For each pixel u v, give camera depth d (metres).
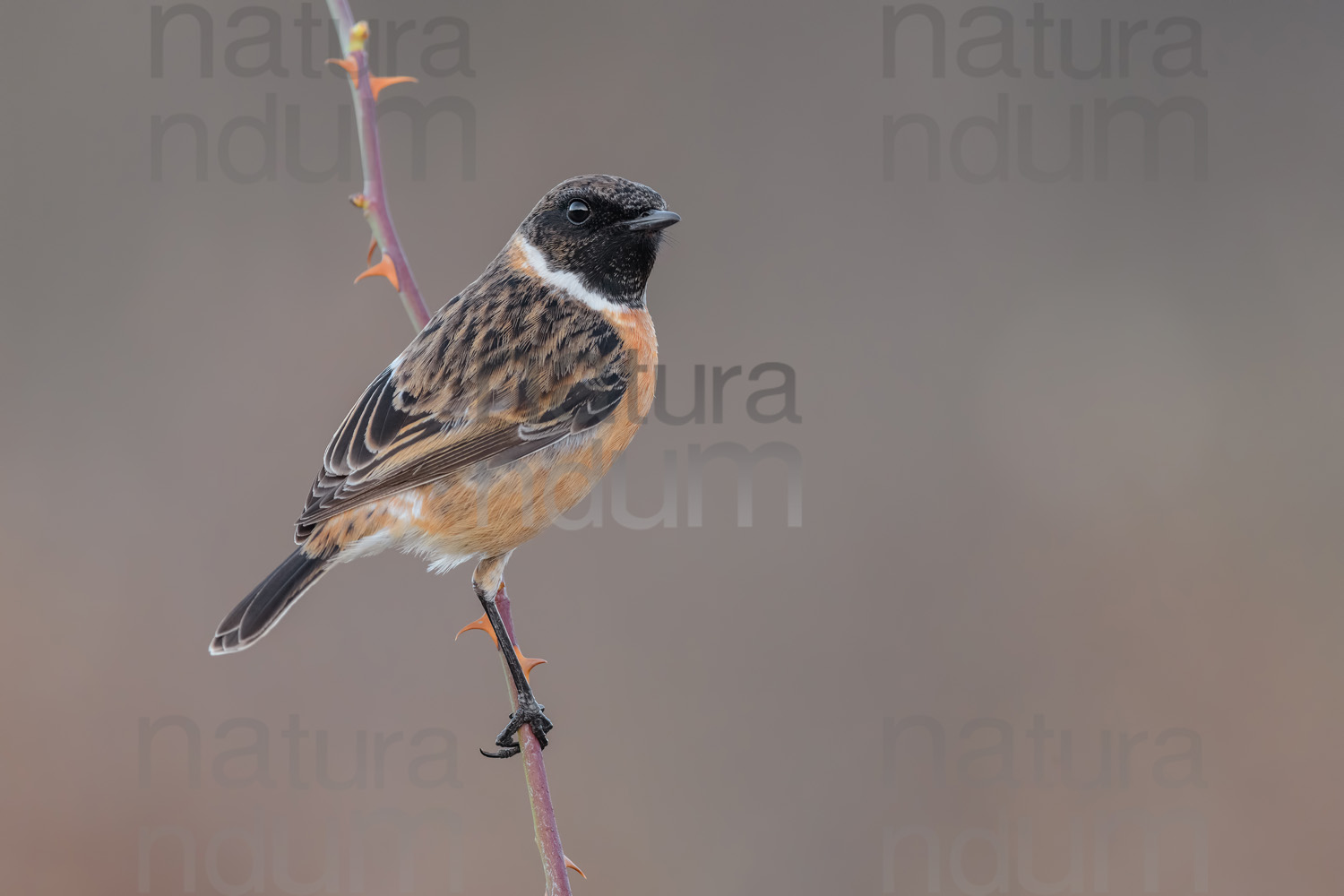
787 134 13.93
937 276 13.59
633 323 7.23
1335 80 14.85
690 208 13.56
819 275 13.36
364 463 6.55
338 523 6.52
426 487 6.58
